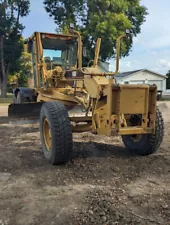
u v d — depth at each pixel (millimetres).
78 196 3279
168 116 11141
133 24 27344
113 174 4066
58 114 4387
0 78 28844
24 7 28062
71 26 6000
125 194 3336
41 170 4270
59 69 6418
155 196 3277
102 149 5430
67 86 6305
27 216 2828
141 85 4160
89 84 4543
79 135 6727
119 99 4082
